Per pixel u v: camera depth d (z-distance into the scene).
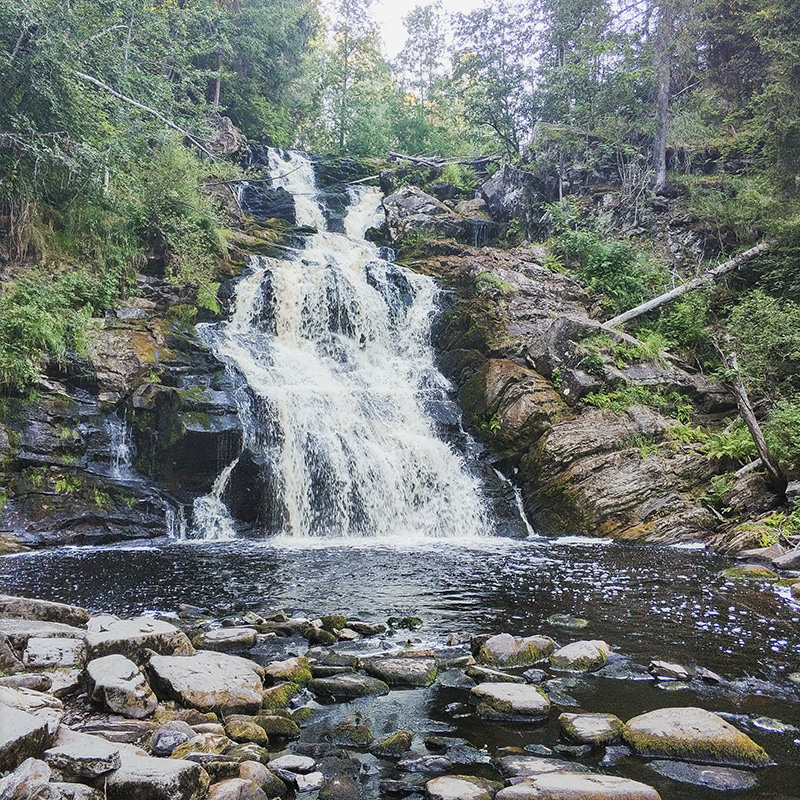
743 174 24.69
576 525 14.29
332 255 23.56
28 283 14.70
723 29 29.59
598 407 16.22
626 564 10.67
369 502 15.07
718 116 28.64
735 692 5.11
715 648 6.26
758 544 11.74
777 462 13.70
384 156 39.50
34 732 3.30
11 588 8.73
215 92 31.45
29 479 12.73
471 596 8.41
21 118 15.91
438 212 26.58
